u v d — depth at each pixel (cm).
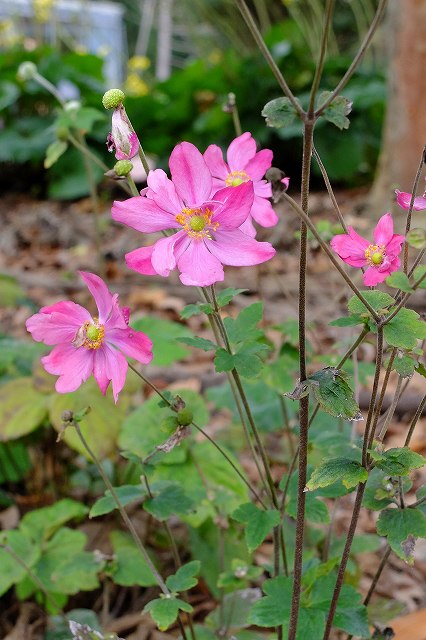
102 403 71
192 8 354
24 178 244
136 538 55
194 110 232
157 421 70
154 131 235
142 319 83
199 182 48
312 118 44
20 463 79
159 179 49
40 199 240
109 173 51
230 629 63
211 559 69
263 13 327
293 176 234
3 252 185
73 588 66
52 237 191
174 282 147
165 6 377
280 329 64
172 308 133
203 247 48
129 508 76
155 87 230
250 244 48
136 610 71
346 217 157
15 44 272
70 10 338
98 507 56
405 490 52
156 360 78
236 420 74
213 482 67
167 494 57
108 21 376
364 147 230
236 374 54
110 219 197
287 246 158
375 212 167
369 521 79
